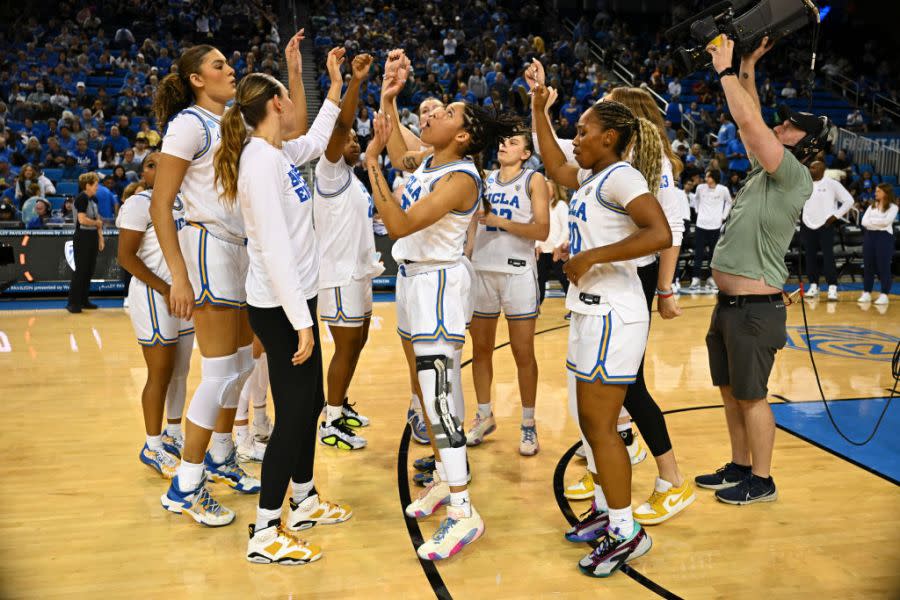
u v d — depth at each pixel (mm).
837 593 2449
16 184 10117
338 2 17703
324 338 6688
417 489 3336
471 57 16062
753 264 3021
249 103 2529
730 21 2873
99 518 3002
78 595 2418
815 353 6039
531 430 3760
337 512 2982
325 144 3211
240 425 3646
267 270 2486
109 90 14266
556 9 18984
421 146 3910
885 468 3566
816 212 8930
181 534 2869
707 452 3760
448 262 2771
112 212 9281
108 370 5473
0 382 5121
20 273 8992
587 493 3205
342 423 3885
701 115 14625
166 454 3430
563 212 6715
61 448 3814
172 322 3293
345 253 3645
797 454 3748
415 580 2539
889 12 18188
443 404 2738
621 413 3463
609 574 2553
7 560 2643
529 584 2514
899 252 11281
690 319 7633
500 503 3172
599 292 2521
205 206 2789
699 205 10008
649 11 18922
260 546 2629
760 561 2670
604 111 2514
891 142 14711
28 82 13672
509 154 3650
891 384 5094
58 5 16156
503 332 7016
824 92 17312
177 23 16125
